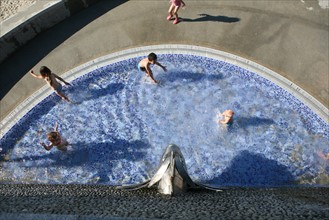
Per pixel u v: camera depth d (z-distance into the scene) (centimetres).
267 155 991
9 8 1190
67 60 1158
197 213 573
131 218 514
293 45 1146
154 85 1105
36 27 1175
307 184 952
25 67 1145
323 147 997
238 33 1176
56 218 510
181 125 1041
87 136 1034
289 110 1049
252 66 1119
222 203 690
